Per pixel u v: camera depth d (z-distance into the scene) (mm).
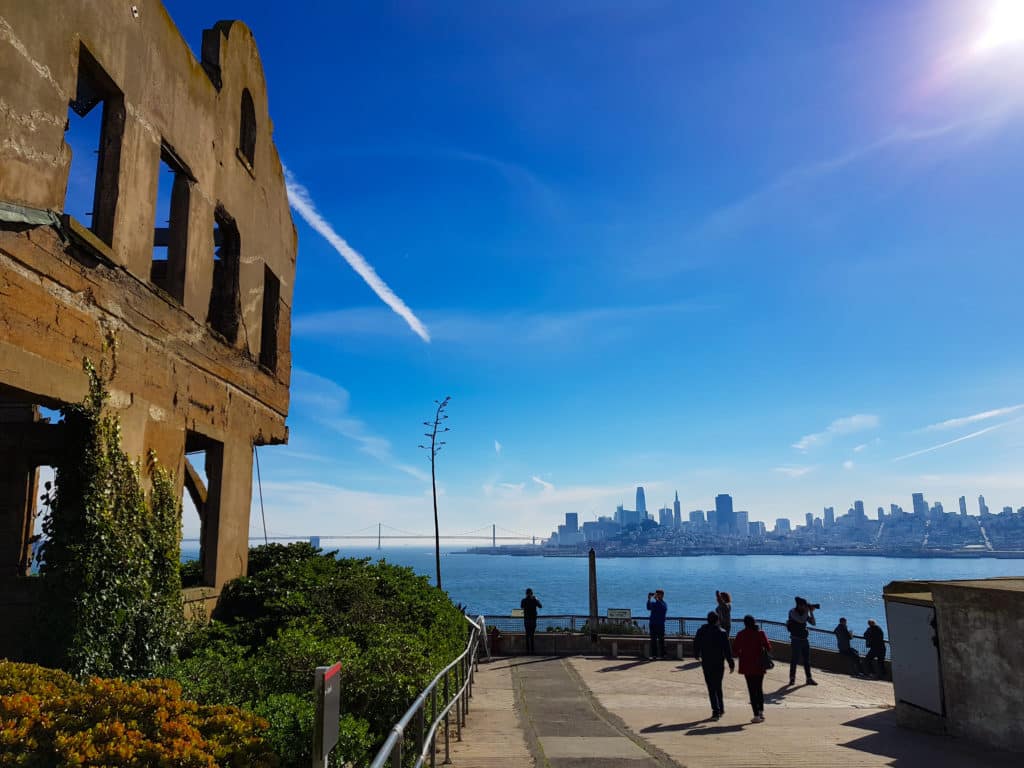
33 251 7070
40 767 4289
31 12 7098
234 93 12789
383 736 7242
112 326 8539
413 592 13219
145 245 9367
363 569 13867
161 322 9781
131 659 8297
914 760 8086
